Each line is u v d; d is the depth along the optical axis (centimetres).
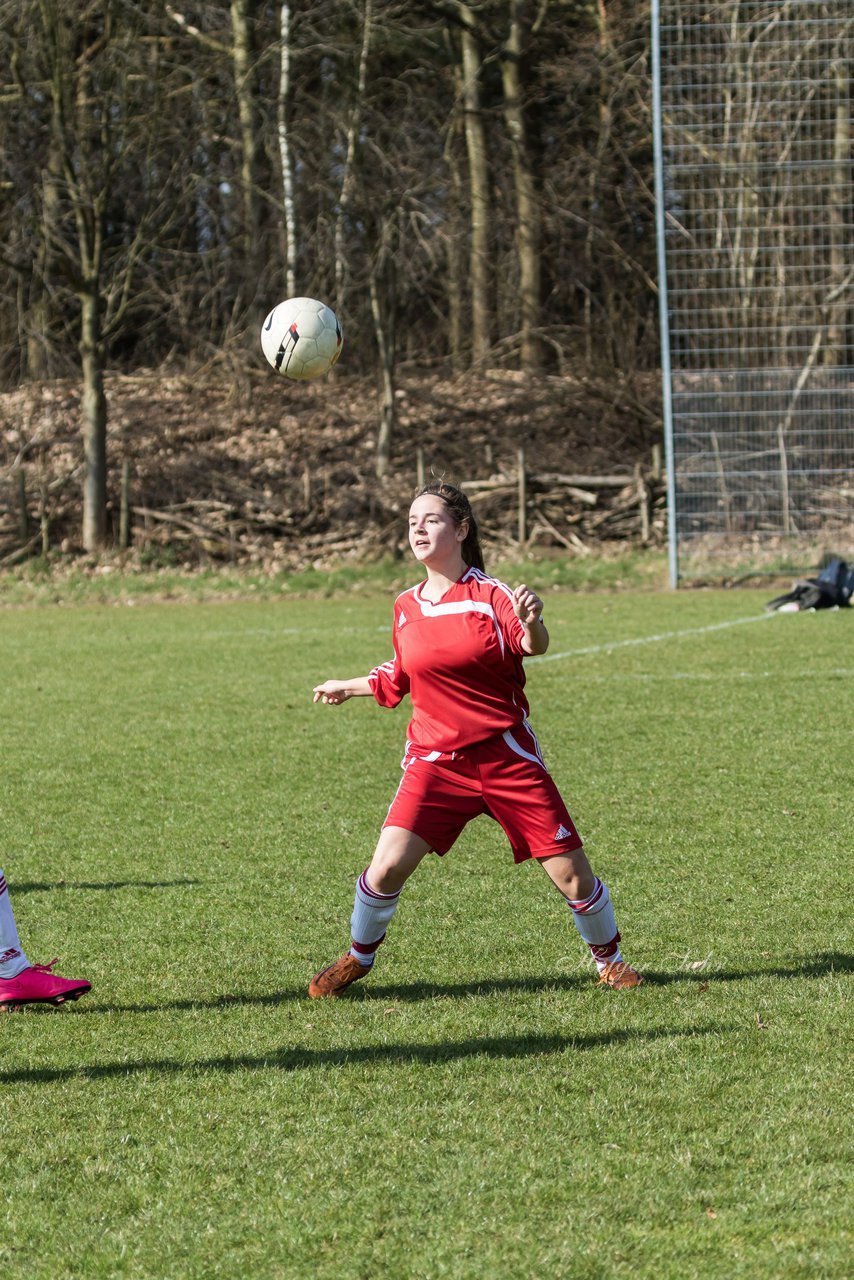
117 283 7475
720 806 2156
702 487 6681
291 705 3244
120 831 2108
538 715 2989
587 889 1342
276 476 7275
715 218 6862
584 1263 857
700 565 6091
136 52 6531
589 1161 990
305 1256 873
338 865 1895
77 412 7875
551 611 5062
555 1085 1130
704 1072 1148
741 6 6569
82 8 6506
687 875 1780
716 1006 1307
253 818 2178
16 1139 1053
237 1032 1275
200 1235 903
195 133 6950
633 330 8250
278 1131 1055
